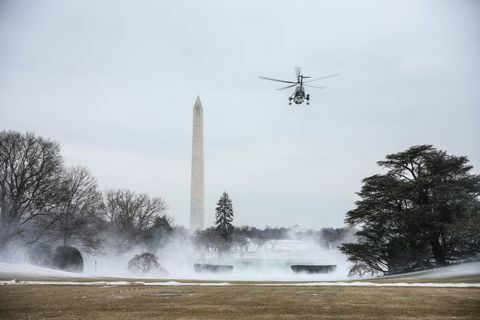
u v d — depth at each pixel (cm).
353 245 6128
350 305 1972
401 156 6353
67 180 7275
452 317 1661
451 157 6119
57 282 3422
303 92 5128
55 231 7475
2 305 2003
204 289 2781
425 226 5775
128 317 1673
